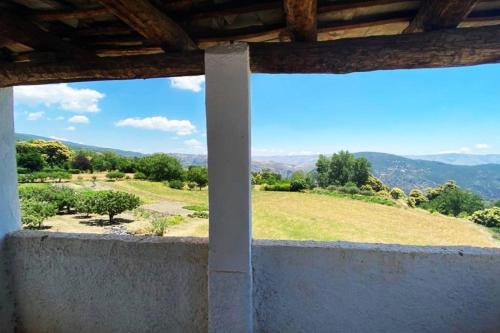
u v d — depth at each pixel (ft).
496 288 4.44
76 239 5.53
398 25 5.11
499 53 4.13
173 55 5.10
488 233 27.02
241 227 4.53
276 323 4.97
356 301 4.77
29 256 5.76
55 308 5.71
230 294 4.63
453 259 4.51
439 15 3.99
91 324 5.57
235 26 5.37
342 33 5.40
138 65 5.22
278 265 4.90
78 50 5.53
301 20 4.03
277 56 4.72
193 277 5.13
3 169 5.85
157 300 5.29
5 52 6.19
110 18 5.09
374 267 4.69
